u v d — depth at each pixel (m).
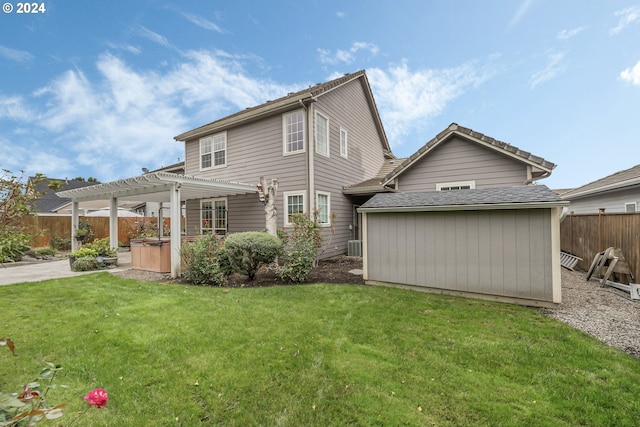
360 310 4.74
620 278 6.51
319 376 2.88
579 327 4.13
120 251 14.63
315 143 9.98
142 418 2.33
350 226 12.65
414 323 4.19
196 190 9.95
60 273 8.27
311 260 7.10
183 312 4.64
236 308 4.83
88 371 2.96
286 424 2.28
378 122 15.38
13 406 1.46
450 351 3.36
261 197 8.40
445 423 2.29
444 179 9.02
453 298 5.51
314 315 4.50
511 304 5.13
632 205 9.15
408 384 2.76
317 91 9.84
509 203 5.10
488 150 8.49
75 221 11.32
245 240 6.81
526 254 5.15
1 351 3.37
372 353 3.31
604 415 2.37
